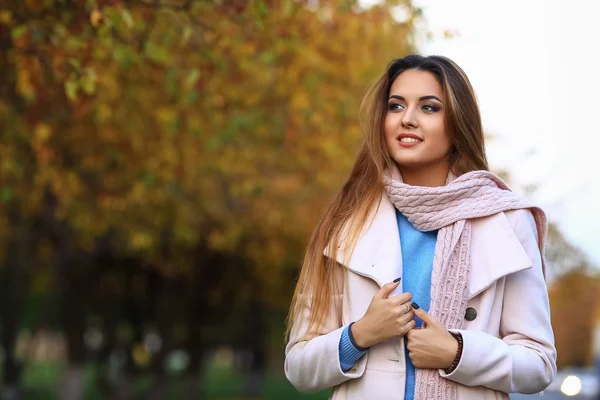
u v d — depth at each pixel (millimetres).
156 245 23109
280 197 19812
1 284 30141
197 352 30062
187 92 11172
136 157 14125
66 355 27766
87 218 17453
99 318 35781
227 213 21016
